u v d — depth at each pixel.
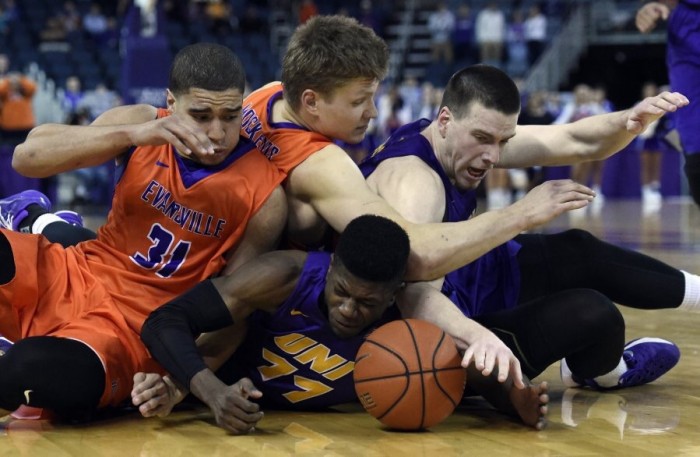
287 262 3.15
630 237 10.22
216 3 19.69
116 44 18.53
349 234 2.93
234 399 2.95
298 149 3.37
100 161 3.29
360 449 2.83
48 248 3.47
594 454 2.76
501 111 3.28
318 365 3.27
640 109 3.61
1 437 3.03
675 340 4.70
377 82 3.40
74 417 3.26
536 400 3.06
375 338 3.01
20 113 14.47
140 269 3.38
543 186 3.02
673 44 5.80
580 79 20.30
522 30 18.91
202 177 3.29
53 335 3.21
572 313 3.21
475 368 3.11
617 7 20.08
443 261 3.05
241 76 3.16
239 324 3.24
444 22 19.47
